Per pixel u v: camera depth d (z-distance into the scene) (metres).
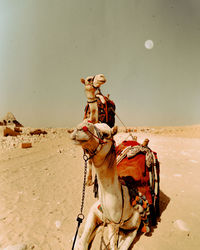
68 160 8.18
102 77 2.81
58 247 3.18
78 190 5.25
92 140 2.29
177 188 5.38
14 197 4.79
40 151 10.13
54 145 11.98
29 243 3.21
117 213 2.76
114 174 2.65
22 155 9.19
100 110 3.74
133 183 3.34
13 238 3.34
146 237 3.43
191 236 3.48
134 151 3.75
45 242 3.27
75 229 3.62
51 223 3.79
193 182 5.79
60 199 4.75
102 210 2.93
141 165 3.61
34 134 16.72
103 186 2.67
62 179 6.02
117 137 14.23
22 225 3.70
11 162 7.94
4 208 4.26
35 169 6.96
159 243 3.29
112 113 4.02
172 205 4.49
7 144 11.85
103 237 3.39
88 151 2.43
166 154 9.16
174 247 3.22
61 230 3.59
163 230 3.61
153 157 3.82
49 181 5.85
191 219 3.96
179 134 20.81
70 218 3.97
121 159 3.82
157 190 3.83
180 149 10.29
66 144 12.41
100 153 2.41
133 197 3.03
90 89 2.93
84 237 2.99
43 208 4.32
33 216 4.00
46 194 5.00
